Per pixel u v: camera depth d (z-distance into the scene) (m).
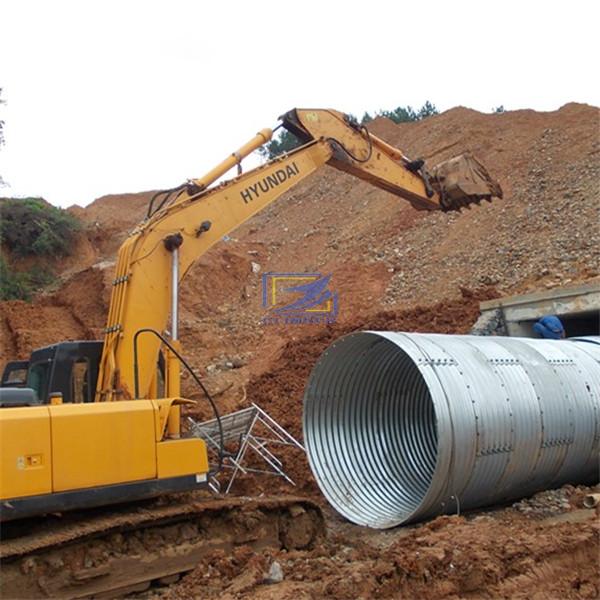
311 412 9.37
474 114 27.73
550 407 8.59
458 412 7.54
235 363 17.06
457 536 6.59
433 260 18.92
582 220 16.78
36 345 18.03
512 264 16.44
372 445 9.66
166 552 6.83
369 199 25.88
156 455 6.79
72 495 6.26
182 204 8.73
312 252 23.73
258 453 10.70
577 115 23.11
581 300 12.83
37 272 24.33
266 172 9.59
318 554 7.12
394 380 10.08
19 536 6.31
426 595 5.57
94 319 18.92
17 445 6.06
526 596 5.61
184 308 20.19
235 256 23.33
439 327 14.97
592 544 6.54
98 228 27.70
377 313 16.31
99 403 6.71
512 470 8.16
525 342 9.66
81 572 6.27
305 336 17.17
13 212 25.06
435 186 11.37
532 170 21.27
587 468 9.34
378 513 8.67
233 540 7.30
